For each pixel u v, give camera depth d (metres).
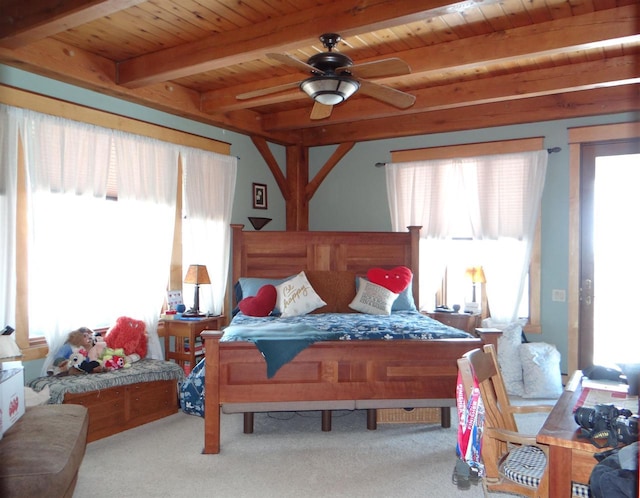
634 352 4.66
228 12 3.17
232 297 5.55
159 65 3.80
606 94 4.60
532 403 4.40
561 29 3.25
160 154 4.59
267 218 5.89
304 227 6.41
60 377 3.62
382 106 4.93
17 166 3.60
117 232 4.25
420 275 5.50
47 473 2.12
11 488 2.03
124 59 3.98
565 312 4.95
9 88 3.50
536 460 2.27
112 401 3.72
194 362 4.49
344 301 4.94
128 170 4.30
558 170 4.98
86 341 3.80
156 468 3.16
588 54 3.88
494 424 2.36
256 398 3.43
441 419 3.90
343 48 3.74
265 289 4.67
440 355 3.54
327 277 5.05
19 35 3.04
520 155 5.05
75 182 3.86
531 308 5.10
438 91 4.65
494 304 5.12
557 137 4.97
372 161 6.02
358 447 3.51
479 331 3.55
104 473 3.08
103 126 4.16
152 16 3.22
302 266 5.34
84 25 3.36
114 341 4.04
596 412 1.82
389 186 5.79
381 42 3.65
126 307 4.29
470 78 4.45
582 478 1.79
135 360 4.11
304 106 5.34
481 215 5.20
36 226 3.63
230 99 4.68
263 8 3.12
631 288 4.71
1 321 3.41
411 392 3.52
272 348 3.42
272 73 4.33
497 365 2.56
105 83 3.96
